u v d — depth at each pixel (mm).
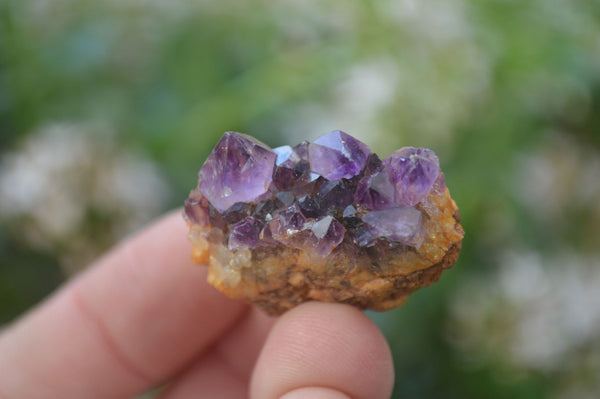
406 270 148
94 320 179
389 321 194
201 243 154
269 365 153
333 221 145
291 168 149
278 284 152
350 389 152
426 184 145
